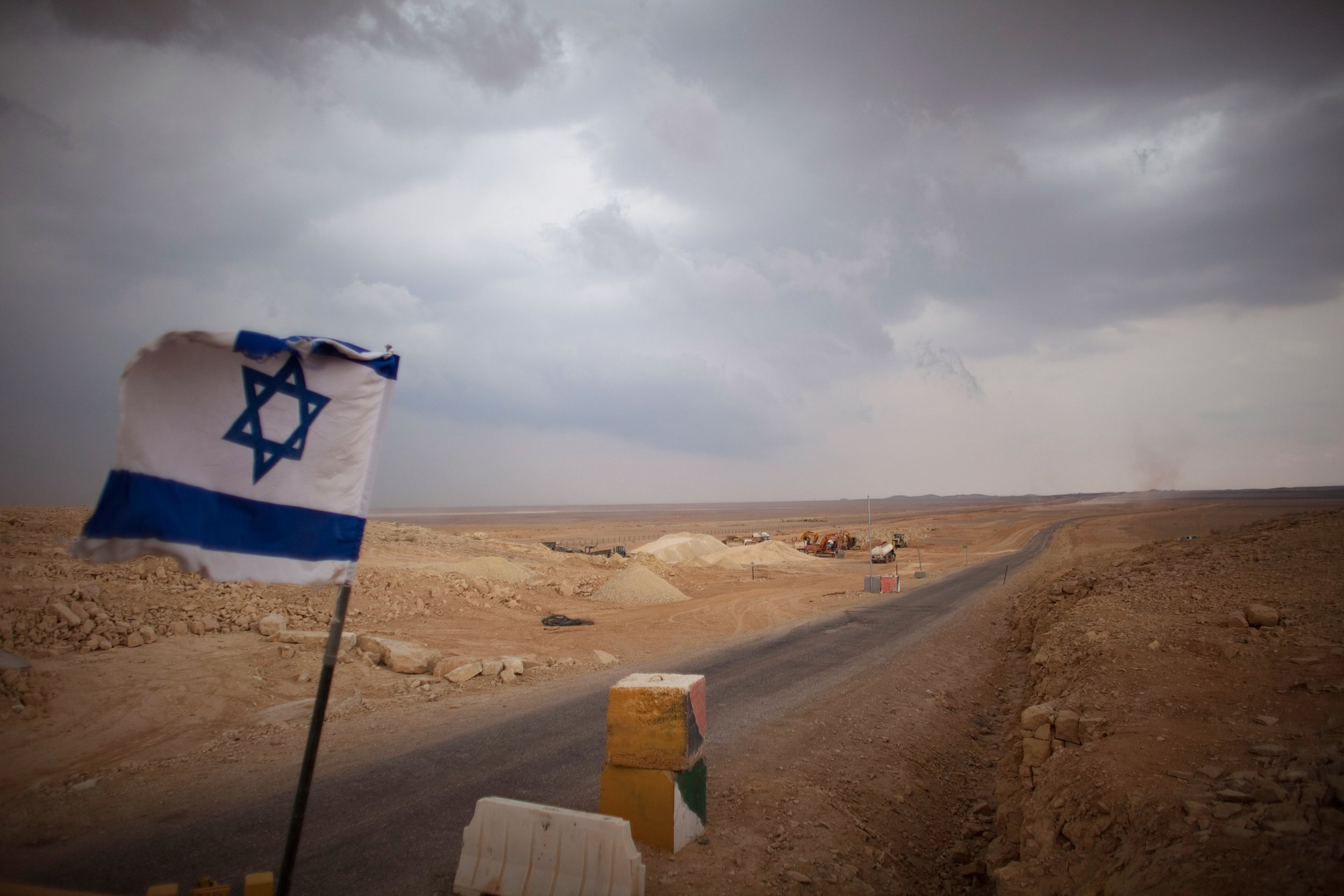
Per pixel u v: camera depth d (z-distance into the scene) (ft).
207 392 11.97
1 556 54.34
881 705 39.70
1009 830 22.03
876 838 23.13
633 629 68.28
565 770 27.96
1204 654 30.12
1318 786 15.69
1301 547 51.88
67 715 32.09
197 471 11.85
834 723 35.70
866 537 253.24
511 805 18.16
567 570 109.09
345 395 13.61
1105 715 24.82
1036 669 41.60
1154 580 50.60
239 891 18.12
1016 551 181.78
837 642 60.54
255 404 12.48
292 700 37.81
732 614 79.66
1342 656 26.45
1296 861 13.24
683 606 86.63
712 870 19.25
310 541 13.03
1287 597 37.93
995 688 46.39
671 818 19.97
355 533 13.62
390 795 25.11
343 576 13.32
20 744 29.04
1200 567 52.29
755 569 143.02
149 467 11.34
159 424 11.48
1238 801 16.28
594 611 81.10
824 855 21.01
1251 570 47.50
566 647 58.39
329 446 13.39
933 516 470.39
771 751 30.68
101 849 20.58
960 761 32.55
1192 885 13.53
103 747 29.84
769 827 22.56
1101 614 41.68
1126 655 31.78
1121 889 14.76
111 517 11.00
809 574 136.46
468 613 70.54
